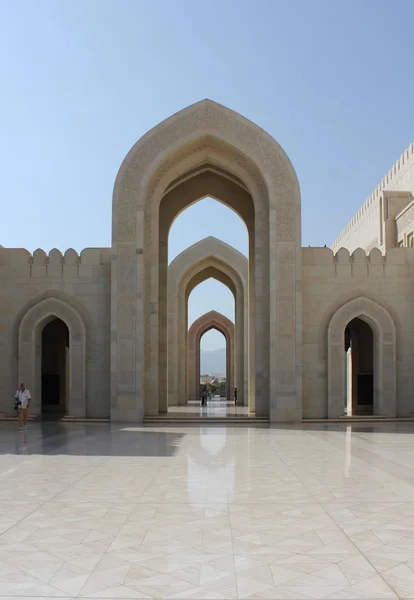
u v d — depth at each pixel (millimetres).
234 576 5062
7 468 10461
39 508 7488
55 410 26500
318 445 13656
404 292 20797
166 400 23125
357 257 20906
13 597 4629
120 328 20250
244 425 19188
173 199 24031
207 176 24141
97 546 5910
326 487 8750
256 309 20984
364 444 13828
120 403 20062
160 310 23422
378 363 20672
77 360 20719
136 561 5457
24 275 21156
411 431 16969
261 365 20750
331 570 5195
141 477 9555
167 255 23766
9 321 21047
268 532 6387
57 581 4965
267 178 20641
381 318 20688
